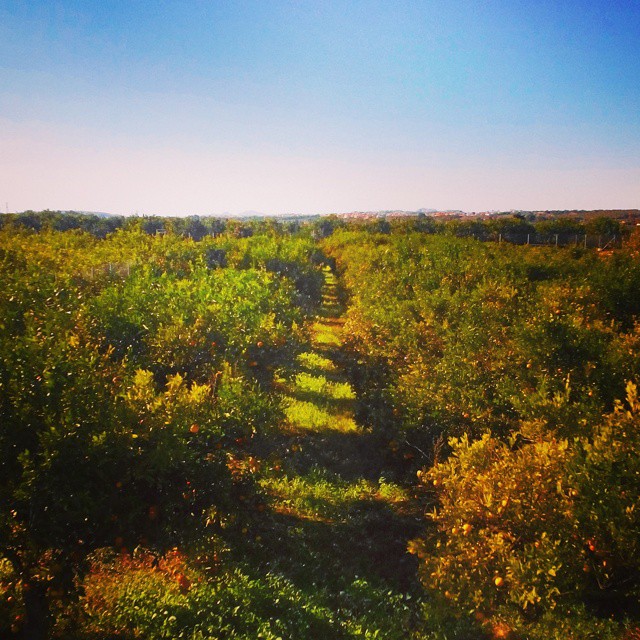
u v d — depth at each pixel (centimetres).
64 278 1427
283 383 1681
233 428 882
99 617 680
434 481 795
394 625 723
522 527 645
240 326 1247
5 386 647
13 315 938
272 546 916
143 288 1391
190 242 3133
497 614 614
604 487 590
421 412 1062
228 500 789
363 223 9131
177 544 738
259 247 3105
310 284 3042
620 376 870
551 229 5459
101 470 645
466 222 6675
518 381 940
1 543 595
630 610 581
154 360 1067
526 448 713
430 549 795
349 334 1558
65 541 632
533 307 1285
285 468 1187
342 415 1546
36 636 624
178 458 689
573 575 587
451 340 1188
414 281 2044
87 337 957
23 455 579
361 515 1042
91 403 666
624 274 1691
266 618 720
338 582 842
